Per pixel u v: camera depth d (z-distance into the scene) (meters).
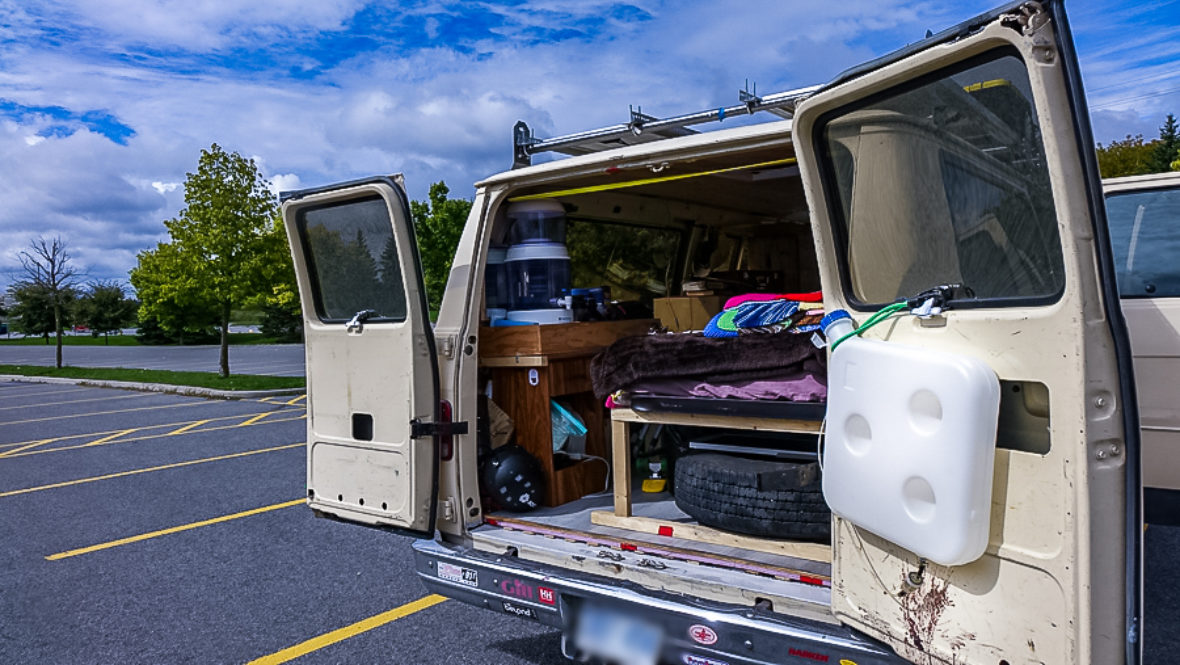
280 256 17.92
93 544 6.29
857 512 2.42
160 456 9.88
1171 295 4.01
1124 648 1.95
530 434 4.17
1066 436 1.94
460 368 3.81
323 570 5.53
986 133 2.10
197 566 5.68
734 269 6.09
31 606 5.01
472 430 3.86
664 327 4.87
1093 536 1.92
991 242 2.13
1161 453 3.93
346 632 4.49
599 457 4.40
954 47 2.02
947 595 2.22
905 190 2.34
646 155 3.34
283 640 4.41
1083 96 1.87
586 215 4.94
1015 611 2.07
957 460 2.07
